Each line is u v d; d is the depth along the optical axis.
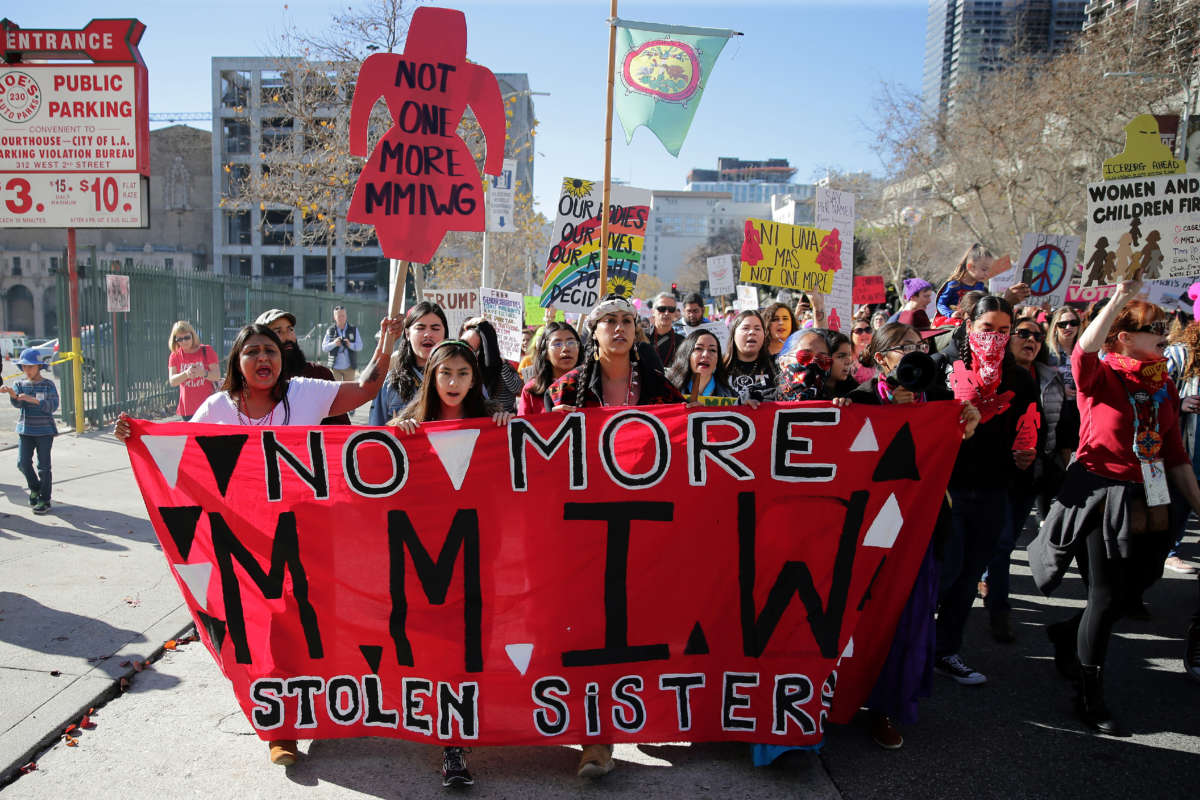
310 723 3.40
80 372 10.31
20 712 3.56
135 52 9.46
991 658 4.68
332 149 17.38
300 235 24.47
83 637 4.34
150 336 12.53
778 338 6.70
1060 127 23.03
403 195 4.37
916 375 3.43
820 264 8.95
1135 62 21.36
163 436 3.43
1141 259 5.59
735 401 4.26
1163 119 14.52
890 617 3.49
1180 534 5.46
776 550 3.48
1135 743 3.70
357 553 3.43
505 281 28.11
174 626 4.52
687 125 6.86
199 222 66.88
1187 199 5.57
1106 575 3.82
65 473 8.12
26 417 6.51
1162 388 3.84
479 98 4.47
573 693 3.41
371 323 27.36
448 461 3.45
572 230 7.84
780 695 3.41
